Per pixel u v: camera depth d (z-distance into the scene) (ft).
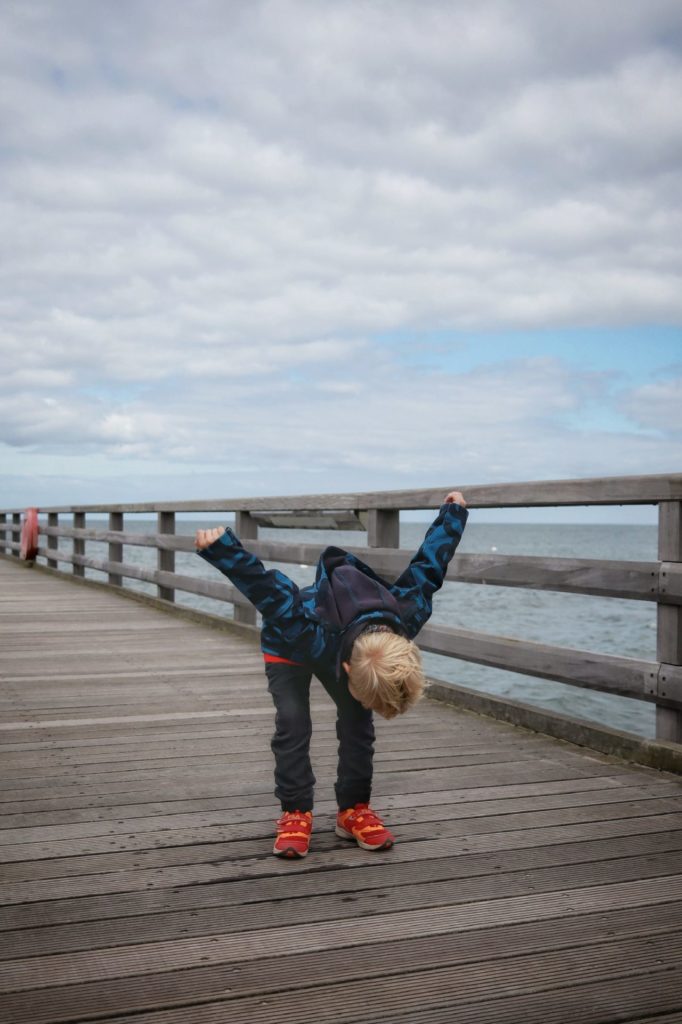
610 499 11.41
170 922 6.72
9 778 10.45
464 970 6.02
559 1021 5.44
